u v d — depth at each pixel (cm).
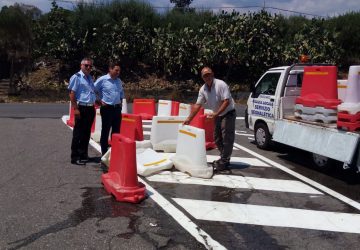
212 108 816
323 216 595
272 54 2648
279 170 850
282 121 899
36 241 488
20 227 527
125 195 629
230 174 812
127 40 2666
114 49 2648
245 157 965
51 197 644
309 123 818
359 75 714
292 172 835
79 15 2747
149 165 801
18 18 2662
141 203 628
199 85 2662
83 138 860
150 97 2405
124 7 2886
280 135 902
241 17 2645
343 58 2914
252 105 1084
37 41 2686
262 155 987
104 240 494
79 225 537
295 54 2656
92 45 2655
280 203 647
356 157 702
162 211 596
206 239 505
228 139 820
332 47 2752
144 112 1605
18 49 2659
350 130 711
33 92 2372
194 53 2634
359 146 698
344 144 717
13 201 623
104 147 877
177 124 1002
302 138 830
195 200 651
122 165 652
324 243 504
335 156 736
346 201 662
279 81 977
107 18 2730
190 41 2614
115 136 690
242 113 1848
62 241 489
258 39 2639
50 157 909
